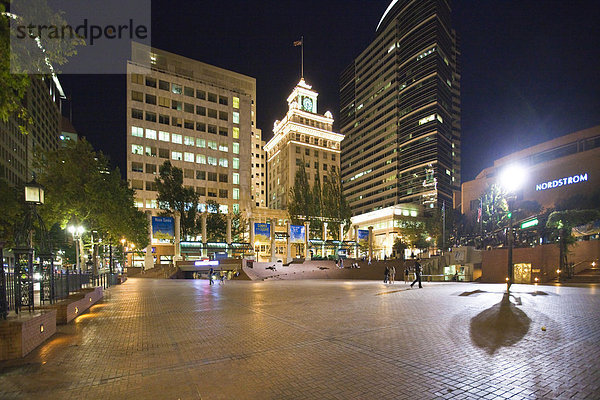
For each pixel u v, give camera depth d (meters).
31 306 9.37
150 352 6.93
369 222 101.19
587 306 11.53
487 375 5.28
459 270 40.81
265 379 5.28
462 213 78.75
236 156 80.69
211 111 79.38
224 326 9.53
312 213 61.19
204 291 21.38
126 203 32.62
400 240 76.31
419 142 105.31
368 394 4.66
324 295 17.53
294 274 40.41
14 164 66.25
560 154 63.06
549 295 14.98
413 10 115.50
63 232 31.83
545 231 34.12
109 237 30.80
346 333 8.28
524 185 66.19
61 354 6.87
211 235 57.78
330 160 115.00
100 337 8.35
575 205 53.28
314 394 4.68
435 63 105.12
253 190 131.75
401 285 24.03
